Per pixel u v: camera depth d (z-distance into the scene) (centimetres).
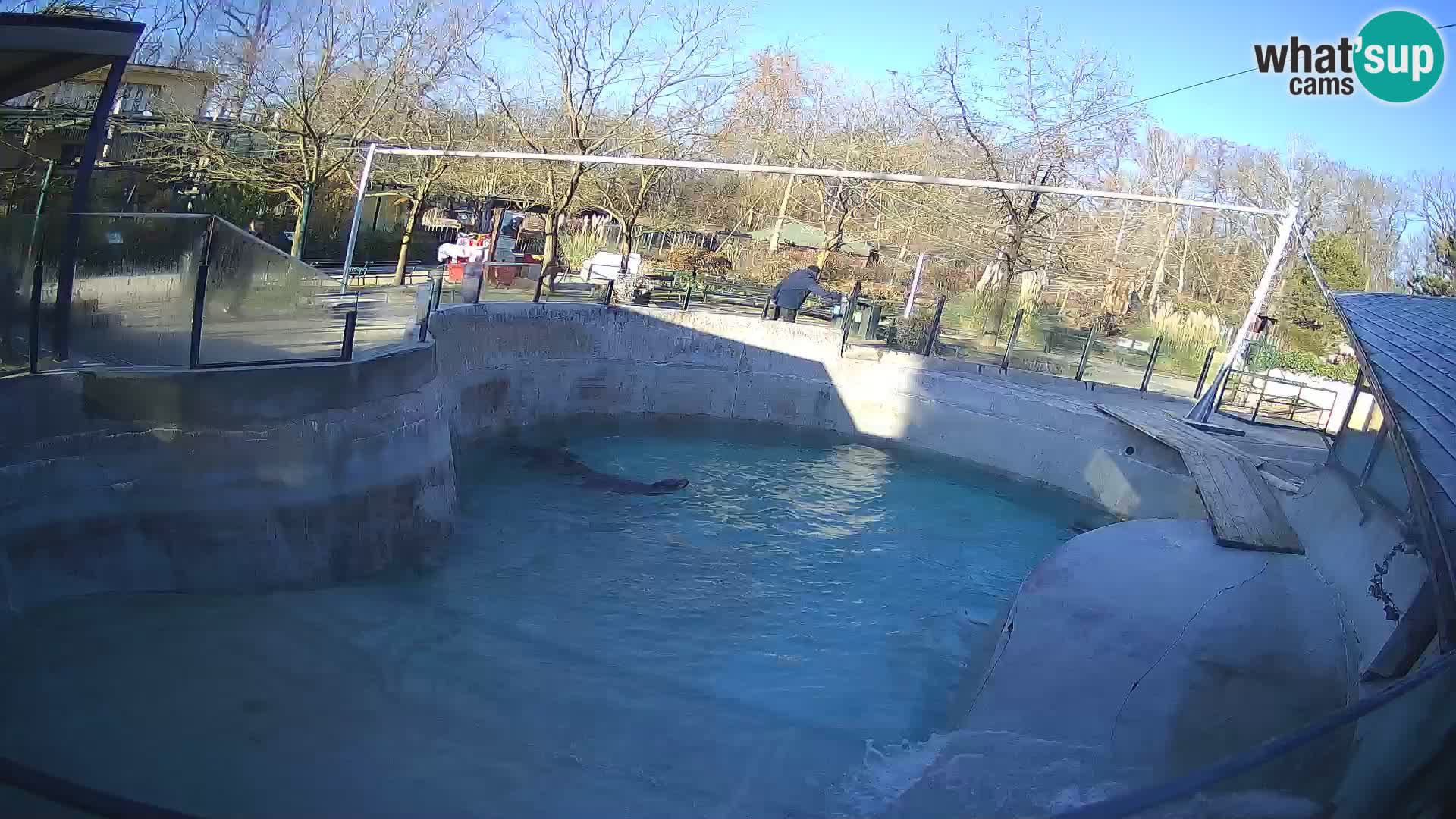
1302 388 2245
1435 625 717
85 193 999
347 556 1184
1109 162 3538
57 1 1662
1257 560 1202
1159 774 791
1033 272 3275
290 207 2620
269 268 1134
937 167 3516
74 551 926
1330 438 1805
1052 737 859
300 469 1116
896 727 1060
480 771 870
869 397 2369
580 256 3219
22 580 879
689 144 3083
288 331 1167
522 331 2125
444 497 1407
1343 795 618
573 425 2225
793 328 2391
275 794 774
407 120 2528
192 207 2342
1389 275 4769
